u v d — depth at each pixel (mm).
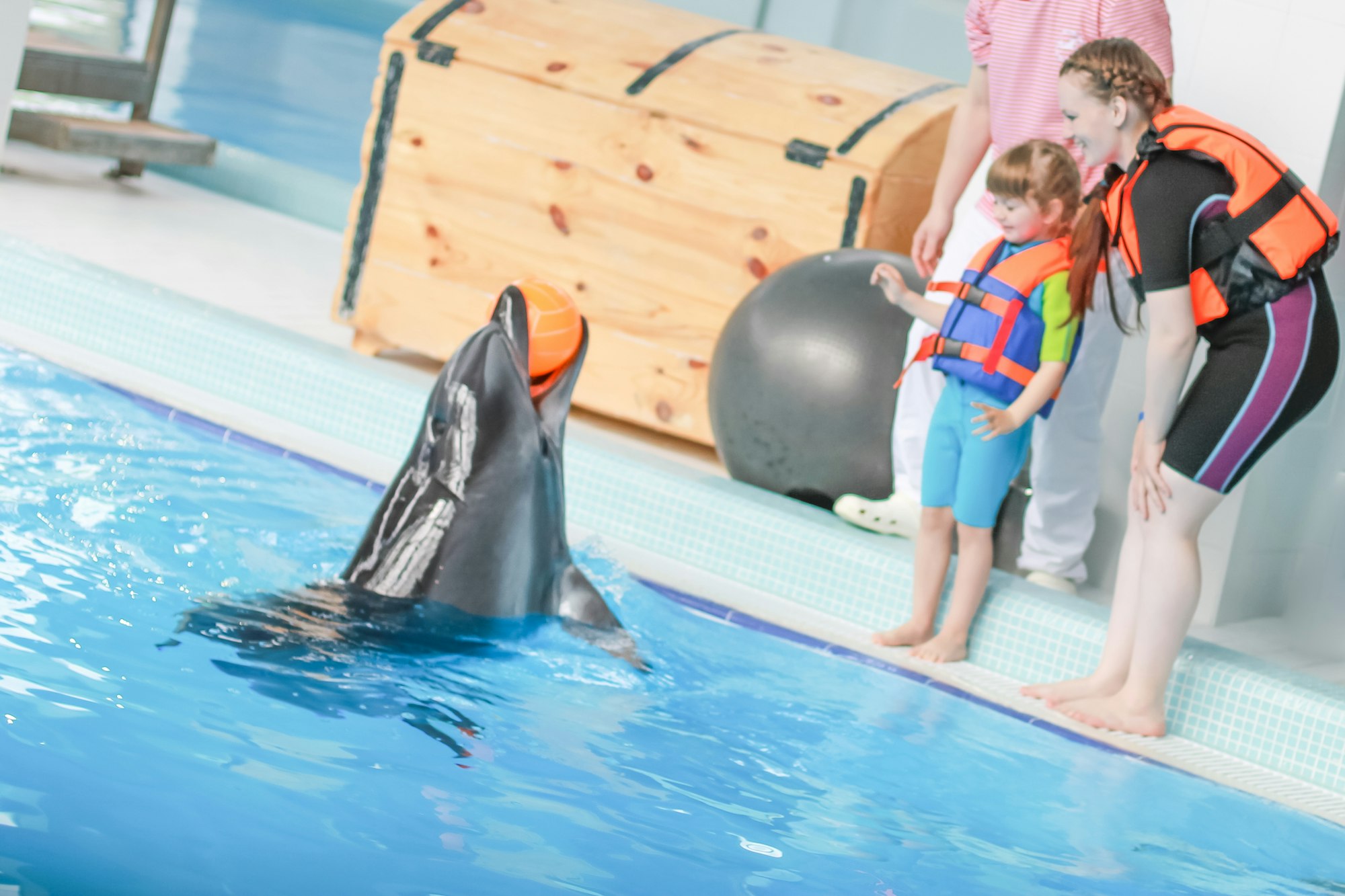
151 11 12102
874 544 5176
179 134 10023
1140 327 4211
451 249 7062
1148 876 3131
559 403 3352
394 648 3266
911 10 9172
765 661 4297
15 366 5707
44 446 4590
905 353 5648
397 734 2875
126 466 4543
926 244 5848
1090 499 5652
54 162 10266
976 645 4855
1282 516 6070
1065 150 4449
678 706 3531
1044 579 5609
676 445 6887
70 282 6387
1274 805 4008
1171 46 5305
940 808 3293
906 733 3865
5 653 2826
